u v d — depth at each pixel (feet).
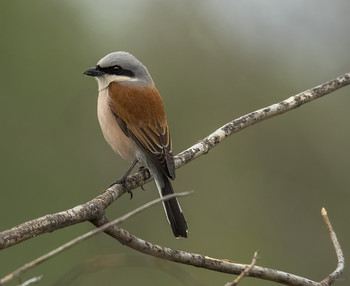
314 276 42.45
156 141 26.05
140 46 47.60
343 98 48.24
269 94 48.19
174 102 47.19
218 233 43.88
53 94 40.75
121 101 26.76
